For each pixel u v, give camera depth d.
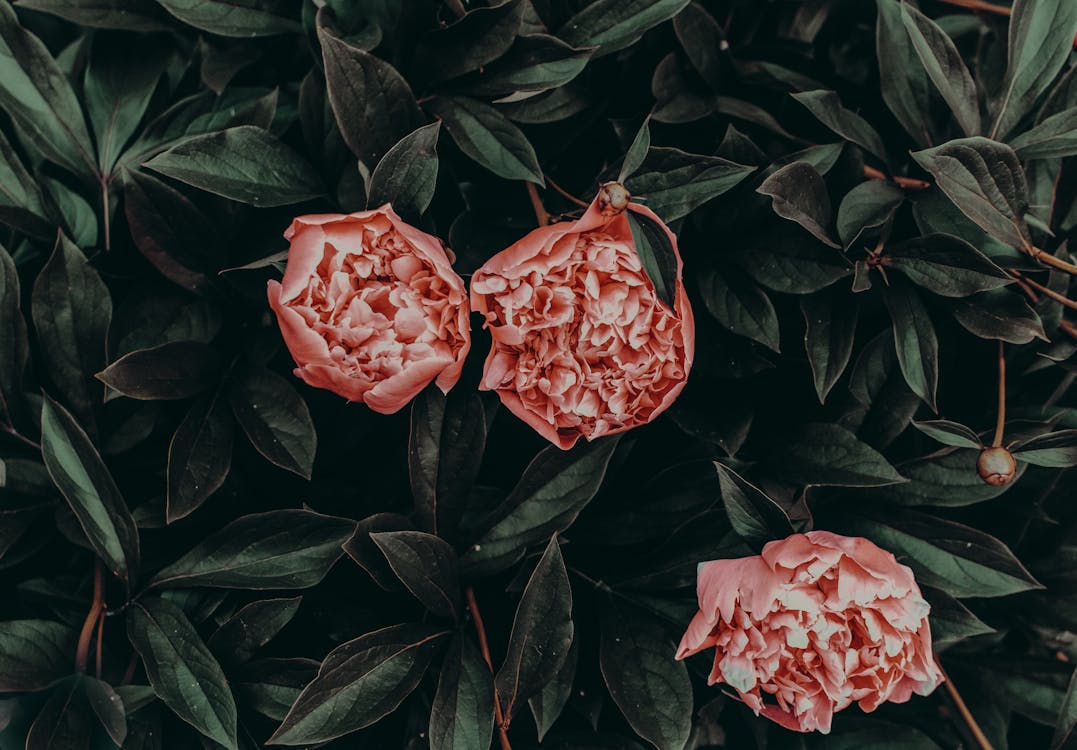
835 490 0.86
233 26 0.82
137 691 0.77
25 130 0.83
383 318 0.73
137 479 0.83
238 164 0.79
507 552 0.80
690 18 0.84
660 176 0.79
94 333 0.80
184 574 0.79
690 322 0.76
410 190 0.76
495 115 0.80
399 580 0.80
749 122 0.87
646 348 0.76
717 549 0.82
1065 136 0.81
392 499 0.84
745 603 0.76
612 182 0.74
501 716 0.79
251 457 0.83
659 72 0.84
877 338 0.84
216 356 0.81
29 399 0.81
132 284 0.84
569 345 0.75
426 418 0.79
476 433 0.80
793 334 0.85
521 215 0.84
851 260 0.82
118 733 0.75
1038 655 0.89
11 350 0.80
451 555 0.79
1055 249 0.86
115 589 0.81
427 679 0.82
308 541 0.79
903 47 0.84
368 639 0.77
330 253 0.74
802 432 0.83
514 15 0.79
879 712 0.89
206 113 0.85
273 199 0.79
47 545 0.83
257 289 0.82
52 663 0.78
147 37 0.86
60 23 0.92
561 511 0.80
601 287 0.75
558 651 0.76
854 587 0.76
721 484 0.78
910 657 0.77
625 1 0.81
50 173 0.87
